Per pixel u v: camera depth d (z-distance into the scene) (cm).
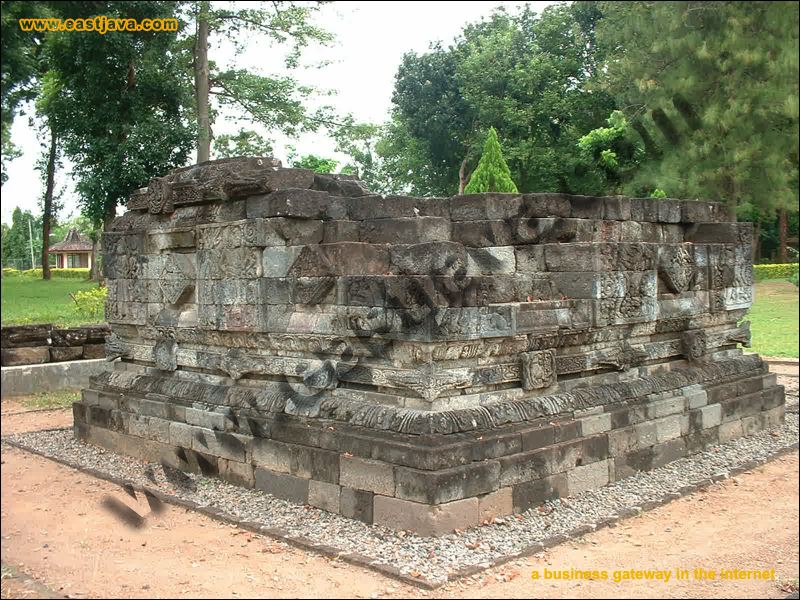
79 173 1752
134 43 1686
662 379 1039
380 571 635
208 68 2255
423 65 2623
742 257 1216
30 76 1369
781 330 1980
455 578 616
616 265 940
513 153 1936
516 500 768
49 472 1012
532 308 833
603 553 687
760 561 670
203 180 997
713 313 1151
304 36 2234
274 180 905
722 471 970
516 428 799
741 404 1154
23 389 1562
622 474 916
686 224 1168
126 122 1738
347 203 942
